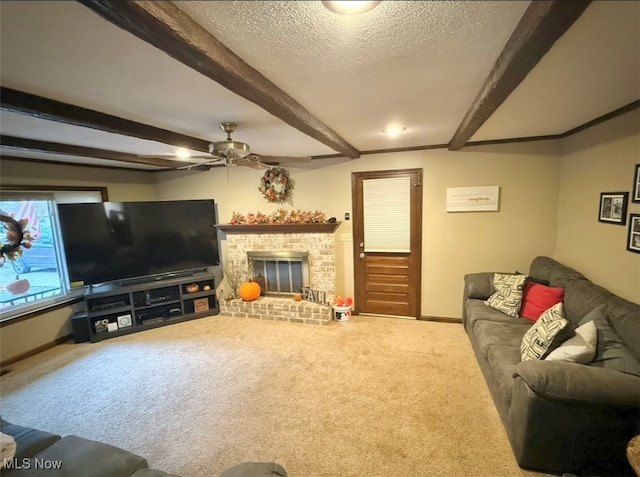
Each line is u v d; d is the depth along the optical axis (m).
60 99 1.84
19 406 2.58
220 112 2.15
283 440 2.12
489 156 3.62
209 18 1.07
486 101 1.78
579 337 1.92
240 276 4.79
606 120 2.51
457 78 1.68
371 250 4.25
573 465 1.72
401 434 2.13
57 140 2.87
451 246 3.91
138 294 4.16
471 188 3.72
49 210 3.86
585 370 1.66
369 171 4.09
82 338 3.81
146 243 4.27
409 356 3.16
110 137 2.77
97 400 2.63
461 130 2.63
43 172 3.73
